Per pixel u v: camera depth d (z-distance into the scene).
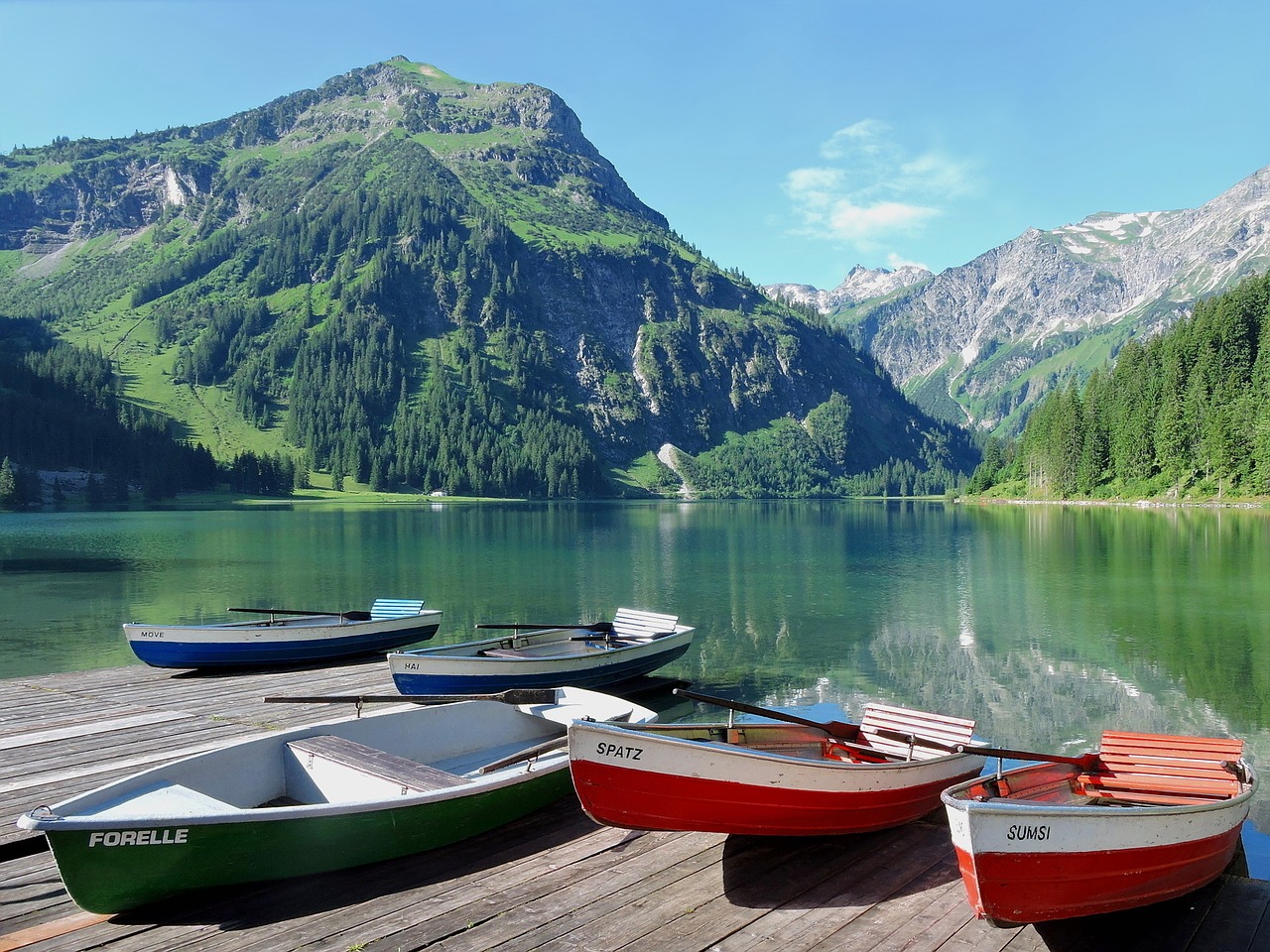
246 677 22.56
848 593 47.88
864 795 11.88
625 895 10.11
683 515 161.88
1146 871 9.84
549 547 78.81
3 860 10.87
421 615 27.08
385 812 10.44
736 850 11.58
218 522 121.44
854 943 9.13
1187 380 151.12
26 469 169.00
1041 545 78.12
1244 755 19.66
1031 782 11.45
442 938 8.98
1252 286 150.12
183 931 9.04
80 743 15.75
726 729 12.73
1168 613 40.38
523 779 12.09
